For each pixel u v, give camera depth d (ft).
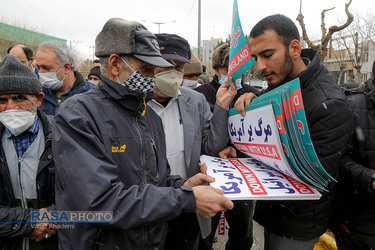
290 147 4.27
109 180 3.98
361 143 5.61
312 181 4.32
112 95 4.62
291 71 5.13
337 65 83.30
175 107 7.18
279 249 5.81
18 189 5.43
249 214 8.36
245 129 5.60
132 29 4.50
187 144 6.93
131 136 4.68
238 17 5.45
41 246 5.45
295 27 5.04
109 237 4.28
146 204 4.04
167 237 7.18
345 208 6.00
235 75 5.93
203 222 6.86
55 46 9.22
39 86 5.64
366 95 5.62
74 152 4.08
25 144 5.57
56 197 4.54
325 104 4.85
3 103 5.30
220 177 5.16
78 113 4.33
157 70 6.56
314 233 5.44
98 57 4.84
